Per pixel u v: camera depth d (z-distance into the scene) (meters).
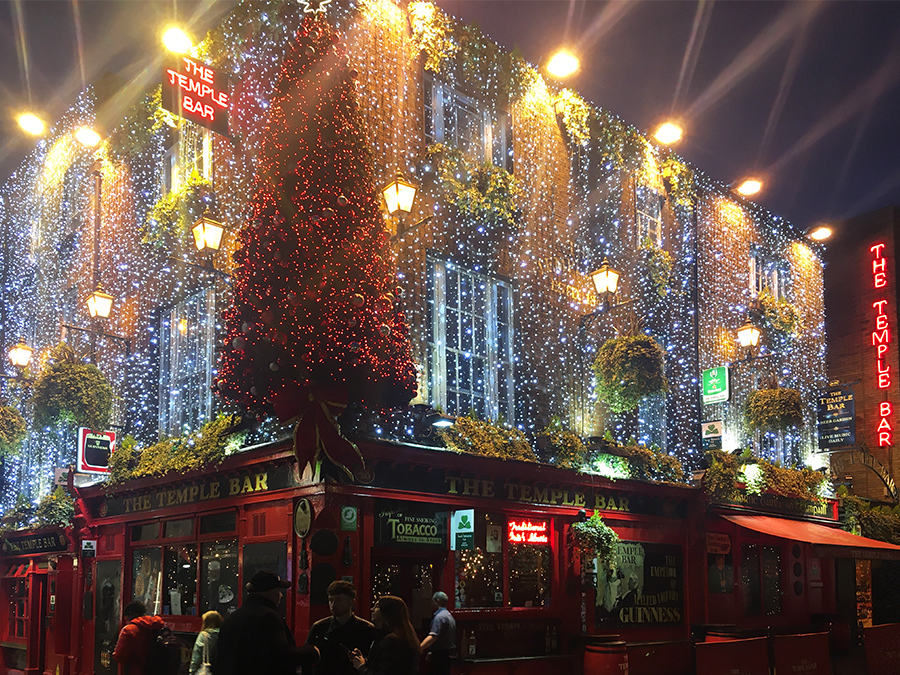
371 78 13.66
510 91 16.27
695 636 15.38
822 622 18.38
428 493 11.71
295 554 10.64
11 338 21.05
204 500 12.77
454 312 14.55
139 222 16.28
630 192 17.91
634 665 14.08
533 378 15.35
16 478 19.05
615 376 14.97
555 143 17.08
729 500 16.81
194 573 12.88
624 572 14.67
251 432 11.98
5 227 22.50
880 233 24.72
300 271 10.83
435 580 11.92
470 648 11.99
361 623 7.25
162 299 15.39
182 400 14.86
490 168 15.05
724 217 20.50
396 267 13.24
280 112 11.63
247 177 13.68
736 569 16.84
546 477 13.41
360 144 11.84
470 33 15.70
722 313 19.56
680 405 17.78
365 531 10.92
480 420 13.38
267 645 6.17
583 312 16.80
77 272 18.48
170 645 8.95
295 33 12.37
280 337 10.52
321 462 10.47
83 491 15.38
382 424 11.72
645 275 17.58
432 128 14.87
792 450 21.53
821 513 19.77
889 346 23.97
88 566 15.62
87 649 15.01
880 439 23.53
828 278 25.75
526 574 13.23
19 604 17.62
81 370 14.88
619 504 14.90
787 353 21.70
